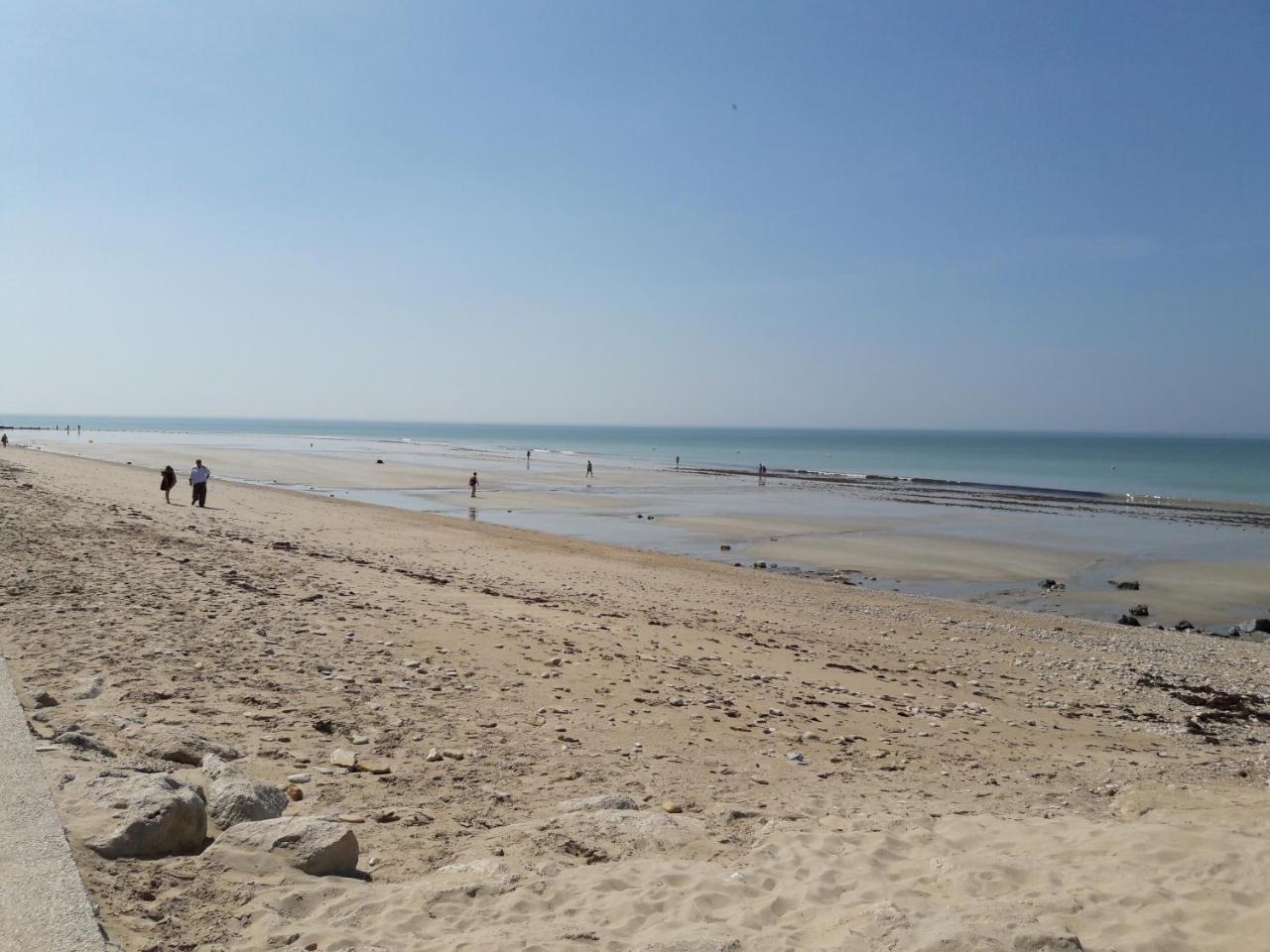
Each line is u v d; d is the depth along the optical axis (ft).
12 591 38.09
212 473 196.95
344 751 23.32
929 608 73.92
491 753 25.55
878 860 19.13
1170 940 15.11
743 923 15.15
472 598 53.62
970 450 570.87
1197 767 34.24
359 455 309.22
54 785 16.37
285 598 44.57
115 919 12.62
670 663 41.68
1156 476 303.68
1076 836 21.40
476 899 15.49
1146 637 67.77
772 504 169.68
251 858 15.42
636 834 19.52
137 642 32.01
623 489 194.90
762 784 25.98
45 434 439.22
